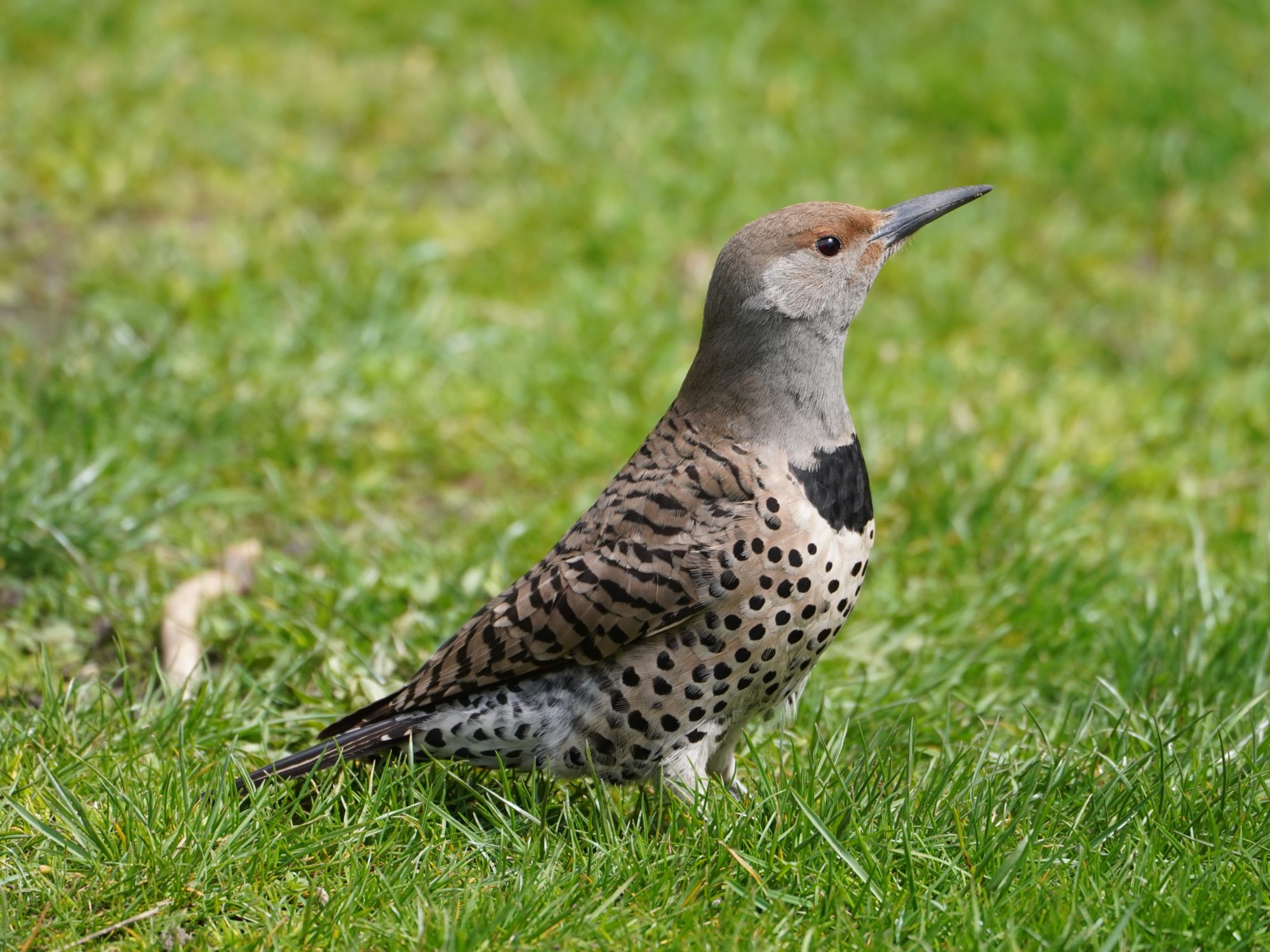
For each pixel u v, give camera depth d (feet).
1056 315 48.60
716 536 25.07
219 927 23.31
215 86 58.34
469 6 65.36
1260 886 23.36
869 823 25.03
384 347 44.11
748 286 25.73
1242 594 33.83
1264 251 51.24
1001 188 54.49
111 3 61.57
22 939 22.62
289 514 37.86
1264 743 27.40
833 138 56.95
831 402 26.18
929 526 36.99
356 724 26.96
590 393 42.80
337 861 24.50
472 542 36.35
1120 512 38.83
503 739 26.25
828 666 32.04
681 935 22.79
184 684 29.22
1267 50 62.18
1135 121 57.36
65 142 53.26
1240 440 42.01
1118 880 23.68
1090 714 28.68
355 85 59.72
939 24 65.31
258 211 51.37
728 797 25.86
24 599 33.76
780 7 66.39
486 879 24.25
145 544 35.99
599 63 62.23
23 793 25.91
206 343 43.39
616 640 25.32
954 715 30.63
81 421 38.70
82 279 46.09
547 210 51.52
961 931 22.44
